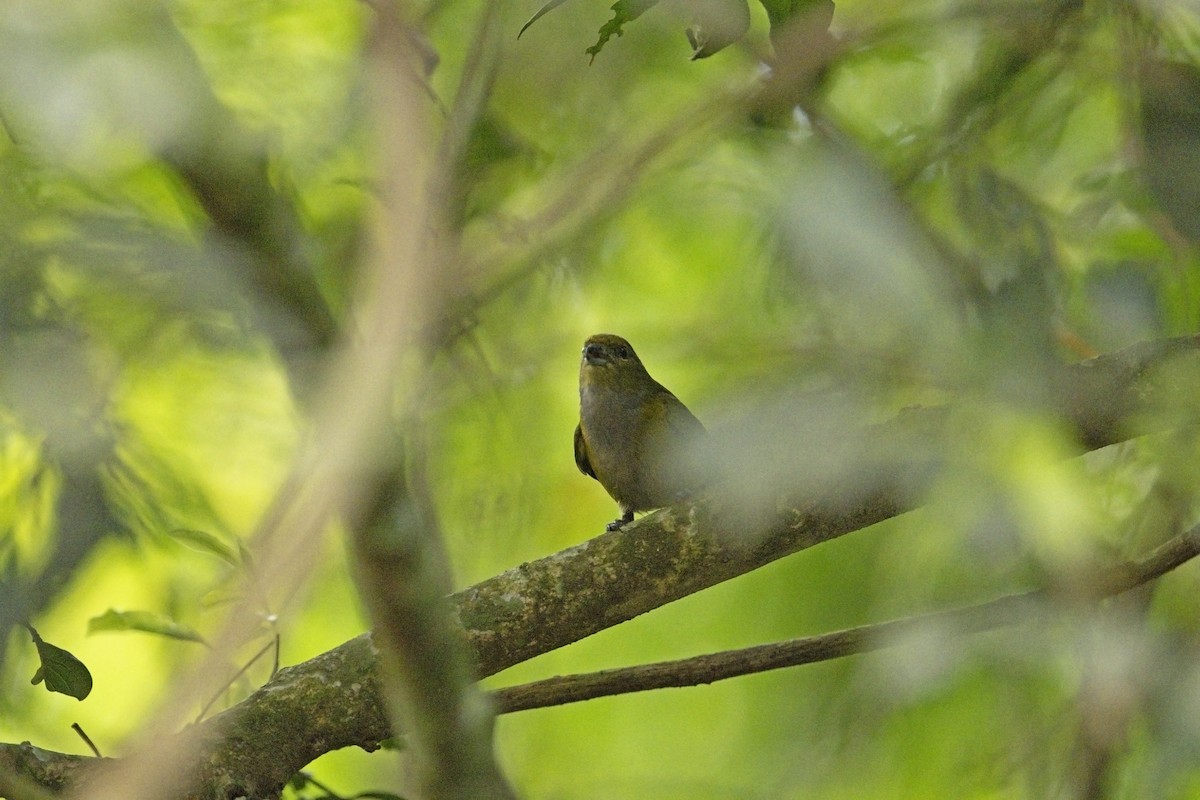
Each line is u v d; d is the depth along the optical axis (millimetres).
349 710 6762
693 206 7875
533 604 7121
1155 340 6148
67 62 4832
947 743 7871
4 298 5941
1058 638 6672
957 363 4188
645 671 7180
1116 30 6371
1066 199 7621
